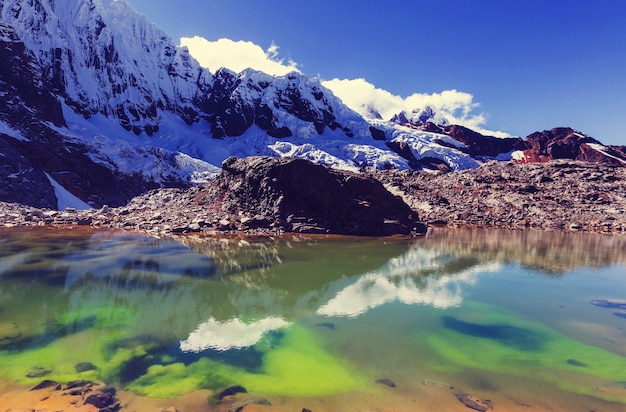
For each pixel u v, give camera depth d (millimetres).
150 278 16719
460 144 199125
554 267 21344
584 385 8344
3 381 7902
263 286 15977
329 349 9938
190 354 9453
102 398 7324
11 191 61094
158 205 43656
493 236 34594
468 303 14359
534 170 59938
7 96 81750
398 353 9805
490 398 7676
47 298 13594
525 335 11289
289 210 34312
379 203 36062
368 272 18984
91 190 82188
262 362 9094
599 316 13141
